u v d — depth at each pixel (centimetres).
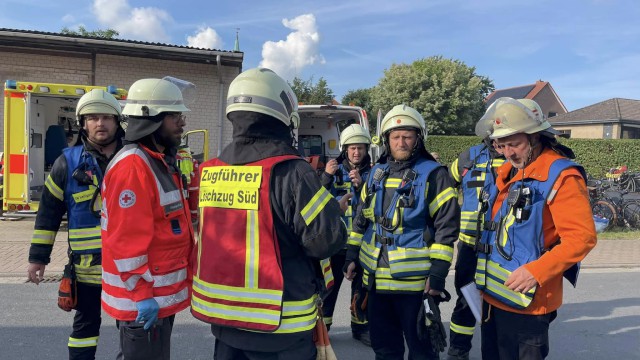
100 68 1253
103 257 238
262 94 216
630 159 2489
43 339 432
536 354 249
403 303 300
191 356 412
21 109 927
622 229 1080
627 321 520
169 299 244
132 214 229
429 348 297
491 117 257
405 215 298
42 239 317
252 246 208
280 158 211
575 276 257
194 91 357
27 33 1117
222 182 218
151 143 255
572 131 4097
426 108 3531
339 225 208
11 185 932
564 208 235
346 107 953
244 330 210
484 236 269
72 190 309
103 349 417
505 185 264
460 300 405
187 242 256
